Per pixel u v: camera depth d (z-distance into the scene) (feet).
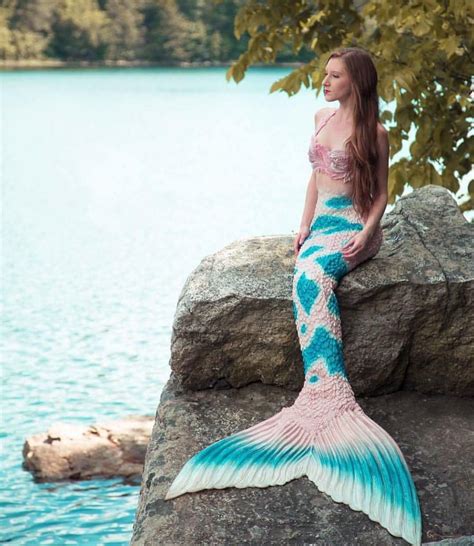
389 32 22.34
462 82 23.66
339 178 15.14
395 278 15.17
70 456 27.84
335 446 13.62
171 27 328.70
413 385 15.88
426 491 13.32
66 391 36.17
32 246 71.61
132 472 27.32
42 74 303.89
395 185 23.99
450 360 15.62
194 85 273.33
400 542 12.35
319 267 14.83
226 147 145.79
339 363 14.29
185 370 15.69
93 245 71.77
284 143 149.28
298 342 15.42
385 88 21.59
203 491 13.28
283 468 13.48
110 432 28.84
